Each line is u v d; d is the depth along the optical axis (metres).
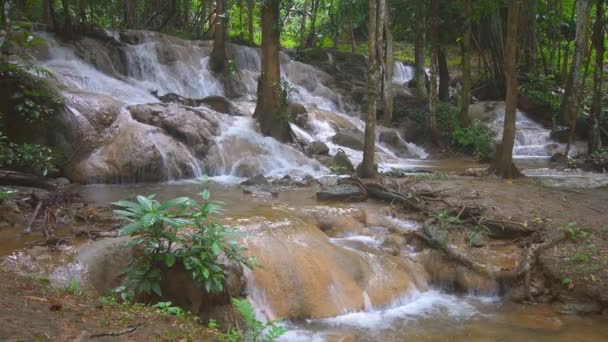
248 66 23.20
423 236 7.72
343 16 21.89
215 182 12.03
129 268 5.06
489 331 5.73
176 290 5.09
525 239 7.80
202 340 3.73
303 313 6.05
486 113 24.05
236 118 14.96
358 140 17.27
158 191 10.57
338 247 7.12
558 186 11.16
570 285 6.36
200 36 25.59
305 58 26.31
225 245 5.89
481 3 19.47
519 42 26.89
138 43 19.62
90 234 6.77
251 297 5.82
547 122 22.88
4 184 9.23
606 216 8.35
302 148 15.11
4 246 6.39
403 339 5.52
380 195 9.80
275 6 15.01
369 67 11.30
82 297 4.17
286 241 6.70
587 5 20.62
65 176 11.45
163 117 13.19
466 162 17.45
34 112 10.77
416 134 20.48
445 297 6.88
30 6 20.00
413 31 25.52
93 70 16.86
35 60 15.52
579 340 5.48
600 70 16.92
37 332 3.08
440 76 25.69
